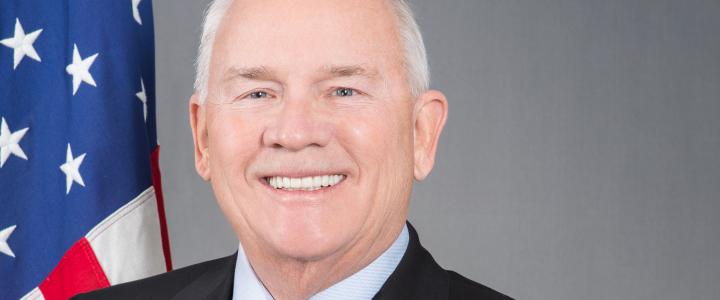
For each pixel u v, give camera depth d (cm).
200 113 203
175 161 372
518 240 366
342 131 182
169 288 226
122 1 259
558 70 366
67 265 252
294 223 185
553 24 366
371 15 185
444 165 368
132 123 258
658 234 367
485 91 366
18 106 255
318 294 195
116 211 254
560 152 366
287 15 181
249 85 184
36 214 255
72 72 255
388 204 190
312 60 179
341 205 185
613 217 366
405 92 189
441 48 366
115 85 255
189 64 372
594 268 366
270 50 181
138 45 263
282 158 183
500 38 366
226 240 374
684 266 367
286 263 191
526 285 365
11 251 254
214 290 211
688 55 365
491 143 366
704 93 365
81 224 251
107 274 252
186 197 373
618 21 366
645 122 366
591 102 366
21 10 258
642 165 366
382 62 185
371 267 195
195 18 373
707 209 366
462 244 366
